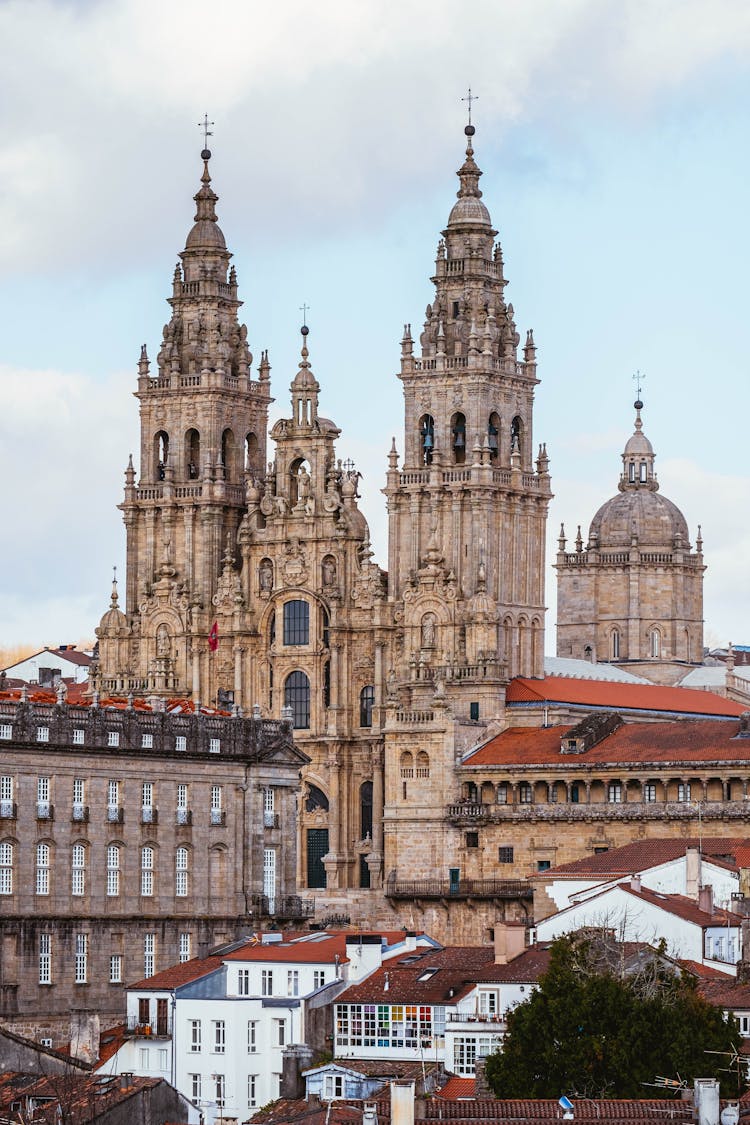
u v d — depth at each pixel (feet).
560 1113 562.25
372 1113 555.69
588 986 627.05
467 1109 565.94
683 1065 612.29
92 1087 638.12
